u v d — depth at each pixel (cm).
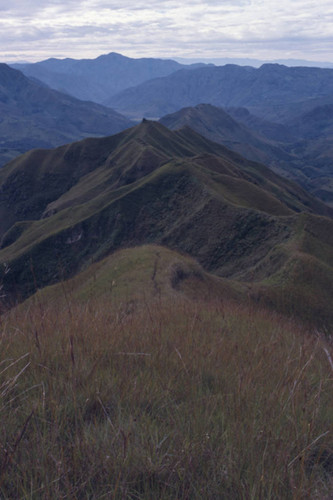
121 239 12225
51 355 362
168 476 229
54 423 239
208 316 708
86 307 544
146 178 13725
